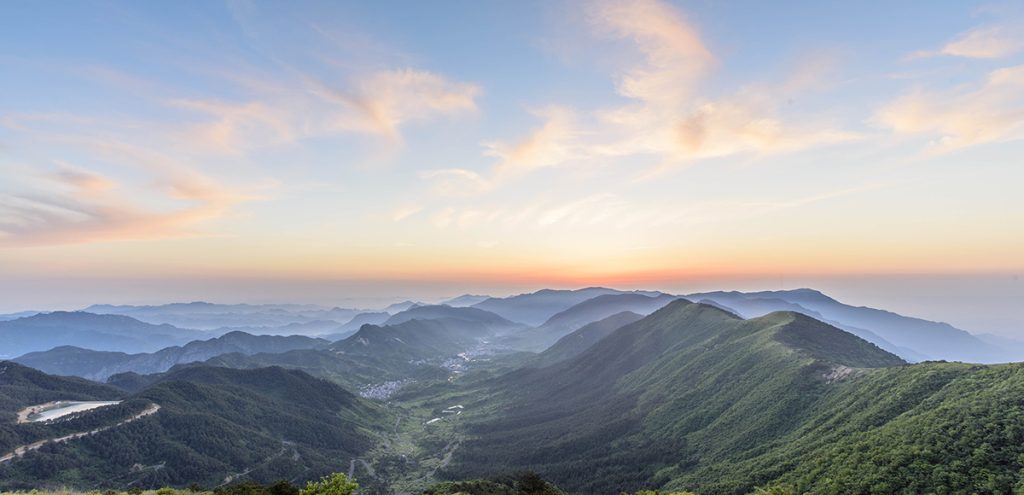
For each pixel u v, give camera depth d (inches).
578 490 7190.0
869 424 4940.9
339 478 2053.4
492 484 3779.5
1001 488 3161.9
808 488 4239.7
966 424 3882.9
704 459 6643.7
